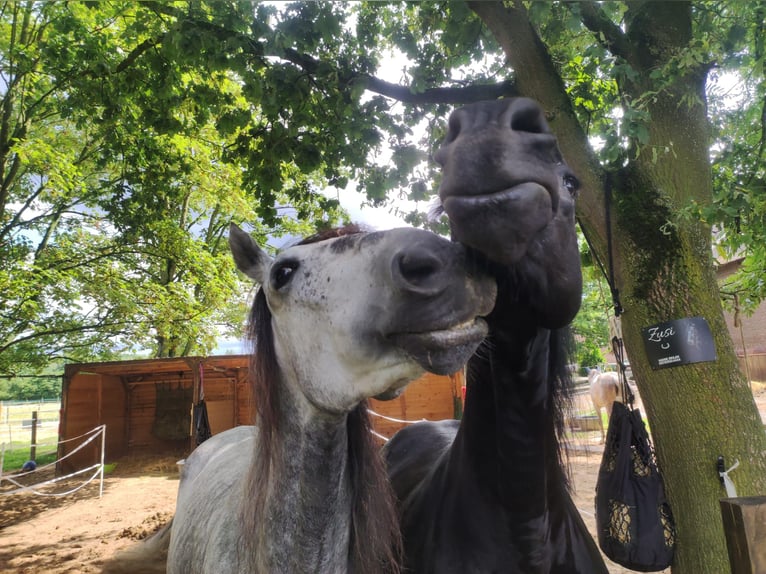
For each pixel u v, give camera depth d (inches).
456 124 38.2
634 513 74.6
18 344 398.6
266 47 123.5
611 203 96.7
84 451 473.4
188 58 138.1
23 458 575.8
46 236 422.3
